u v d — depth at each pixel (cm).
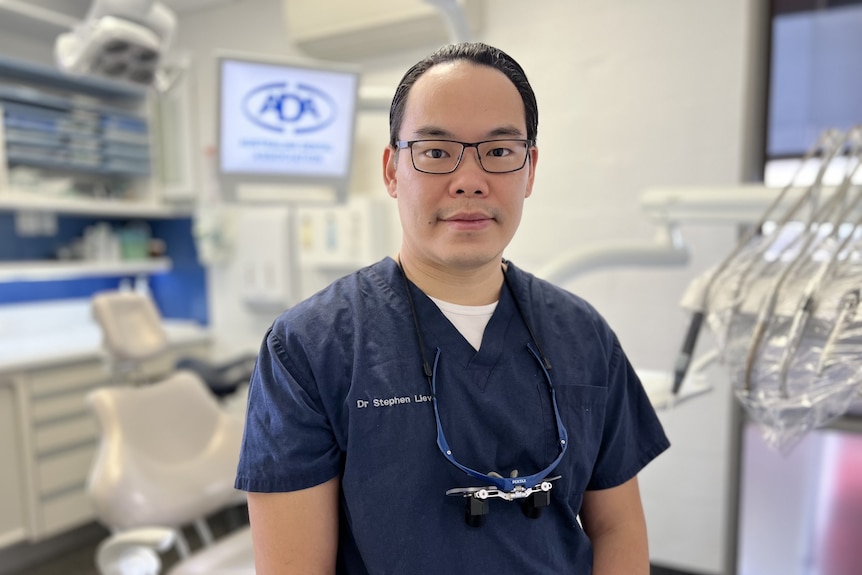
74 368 258
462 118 71
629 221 228
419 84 74
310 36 256
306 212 281
